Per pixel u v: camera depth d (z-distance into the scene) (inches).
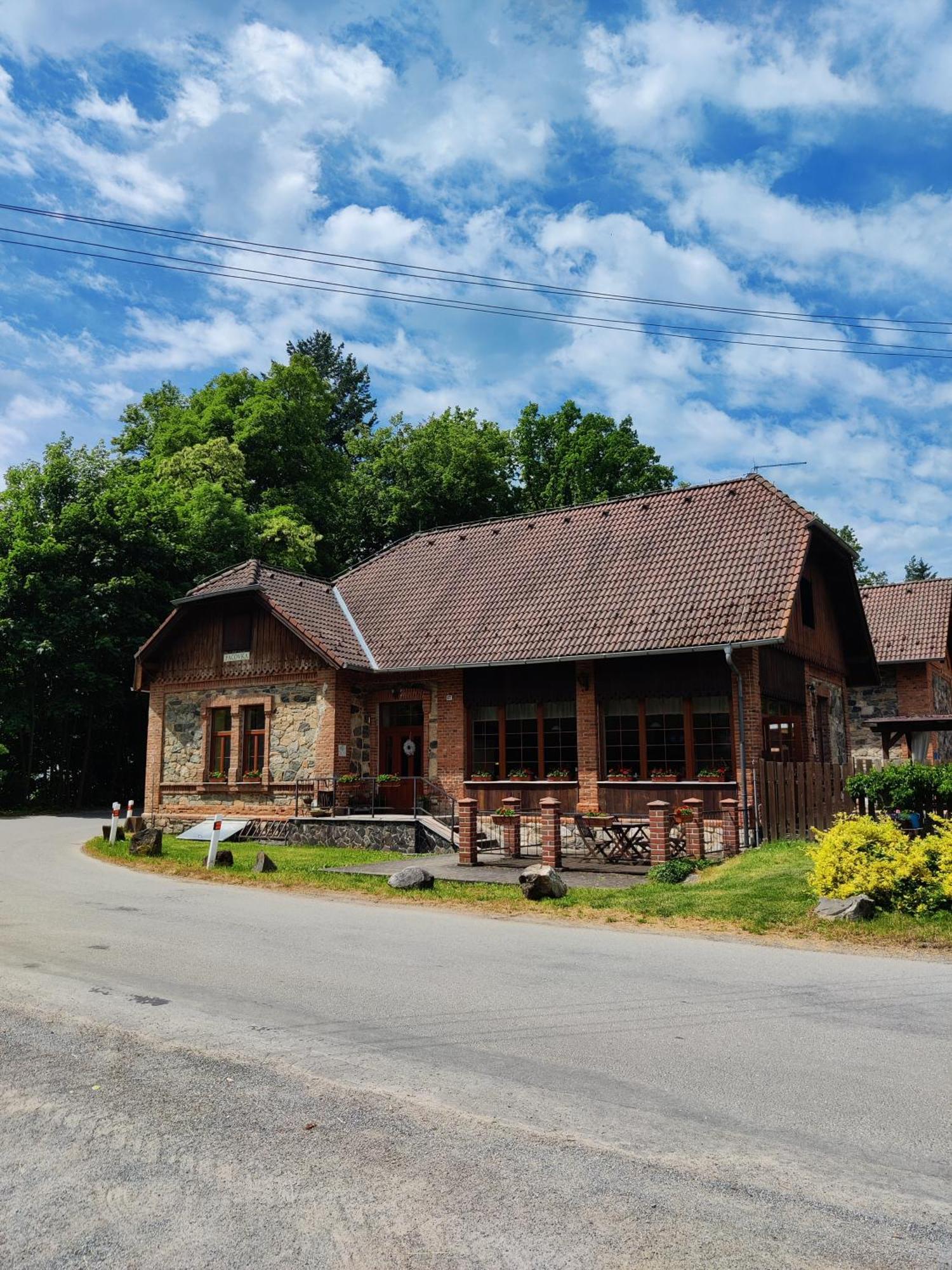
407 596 1072.8
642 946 414.6
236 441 1934.1
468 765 943.7
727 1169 186.9
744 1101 222.1
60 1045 263.3
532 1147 196.5
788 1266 152.6
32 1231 163.8
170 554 1534.2
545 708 911.0
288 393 2107.5
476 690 944.3
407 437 2198.6
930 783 642.8
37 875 668.1
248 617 1044.5
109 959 374.3
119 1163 189.6
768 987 334.0
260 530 1754.4
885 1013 298.4
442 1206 171.6
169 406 2128.4
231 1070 242.7
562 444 2075.5
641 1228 164.1
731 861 641.6
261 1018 290.0
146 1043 264.2
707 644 788.6
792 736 888.9
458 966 367.6
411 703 990.4
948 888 449.4
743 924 459.2
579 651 850.8
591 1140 199.6
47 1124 209.0
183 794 1070.4
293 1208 171.2
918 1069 243.9
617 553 971.9
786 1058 253.0
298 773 982.4
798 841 674.8
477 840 772.6
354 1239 160.7
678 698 836.6
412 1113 214.1
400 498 2084.2
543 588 971.3
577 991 326.3
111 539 1482.5
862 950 405.4
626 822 837.8
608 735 868.6
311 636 965.8
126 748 1614.2
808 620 952.3
